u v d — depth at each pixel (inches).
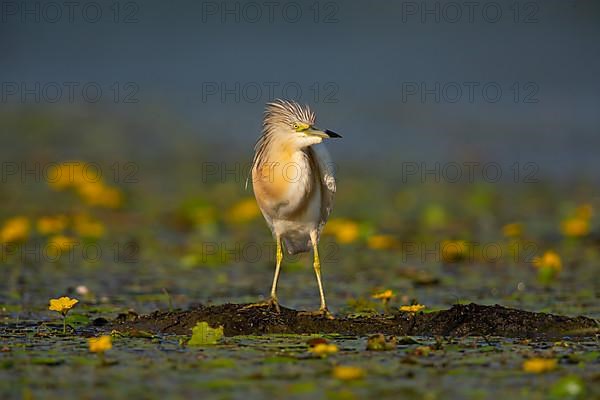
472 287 505.7
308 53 1425.9
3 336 377.4
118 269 556.4
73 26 1547.7
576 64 1318.9
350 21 1553.9
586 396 285.9
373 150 992.9
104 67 1381.6
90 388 295.1
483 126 1080.2
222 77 1320.1
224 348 348.8
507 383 300.4
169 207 752.3
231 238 656.4
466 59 1352.1
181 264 572.4
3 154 935.7
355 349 347.3
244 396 286.4
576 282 516.7
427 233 665.6
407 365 322.3
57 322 408.5
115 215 723.4
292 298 478.3
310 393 288.2
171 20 1590.8
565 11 1480.1
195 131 1077.1
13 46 1457.9
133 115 1137.4
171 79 1315.2
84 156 941.8
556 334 374.6
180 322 388.2
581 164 924.6
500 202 779.4
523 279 526.6
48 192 797.9
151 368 318.3
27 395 285.3
